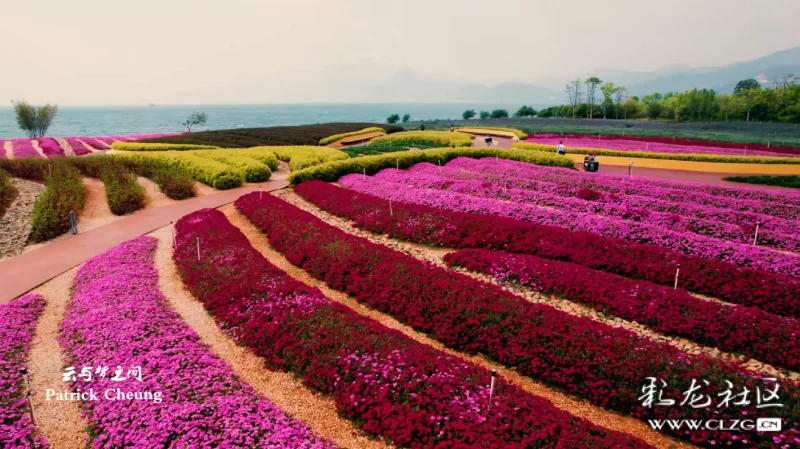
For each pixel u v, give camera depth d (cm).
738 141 5053
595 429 770
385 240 1834
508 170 3109
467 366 942
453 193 2339
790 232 1819
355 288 1360
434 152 3572
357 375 916
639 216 1966
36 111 6938
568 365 955
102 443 777
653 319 1127
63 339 1118
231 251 1580
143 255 1662
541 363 979
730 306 1136
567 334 1014
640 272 1395
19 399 891
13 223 2016
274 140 5159
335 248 1581
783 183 2961
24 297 1338
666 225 1880
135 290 1340
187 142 4803
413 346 1012
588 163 3341
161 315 1185
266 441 760
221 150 3888
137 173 3180
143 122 19062
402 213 1989
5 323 1158
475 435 754
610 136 5641
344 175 2994
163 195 2648
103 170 2920
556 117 10212
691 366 884
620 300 1192
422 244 1767
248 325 1138
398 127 7600
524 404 819
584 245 1550
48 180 2622
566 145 4794
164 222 2158
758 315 1072
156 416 809
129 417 811
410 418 802
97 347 1035
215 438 764
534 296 1295
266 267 1437
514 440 746
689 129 6756
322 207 2306
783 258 1433
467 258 1516
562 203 2181
